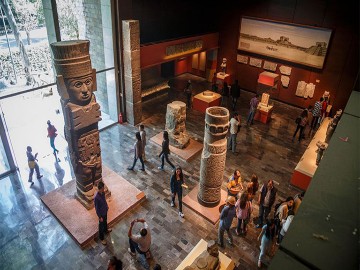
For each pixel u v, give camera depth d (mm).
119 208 8406
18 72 9414
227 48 17281
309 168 9484
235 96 14570
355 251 1957
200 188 8562
